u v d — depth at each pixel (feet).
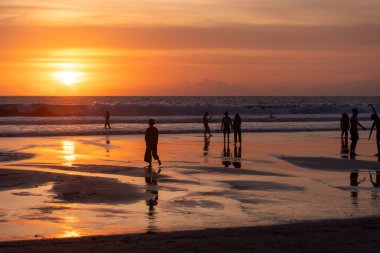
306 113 292.20
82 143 116.57
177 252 29.91
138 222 41.34
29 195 52.95
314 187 58.90
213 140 126.62
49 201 49.98
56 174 66.49
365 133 155.63
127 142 119.96
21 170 69.51
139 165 78.43
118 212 45.19
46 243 33.01
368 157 90.99
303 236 33.86
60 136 137.18
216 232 36.01
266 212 45.14
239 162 82.99
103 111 249.96
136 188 57.31
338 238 33.01
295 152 99.35
